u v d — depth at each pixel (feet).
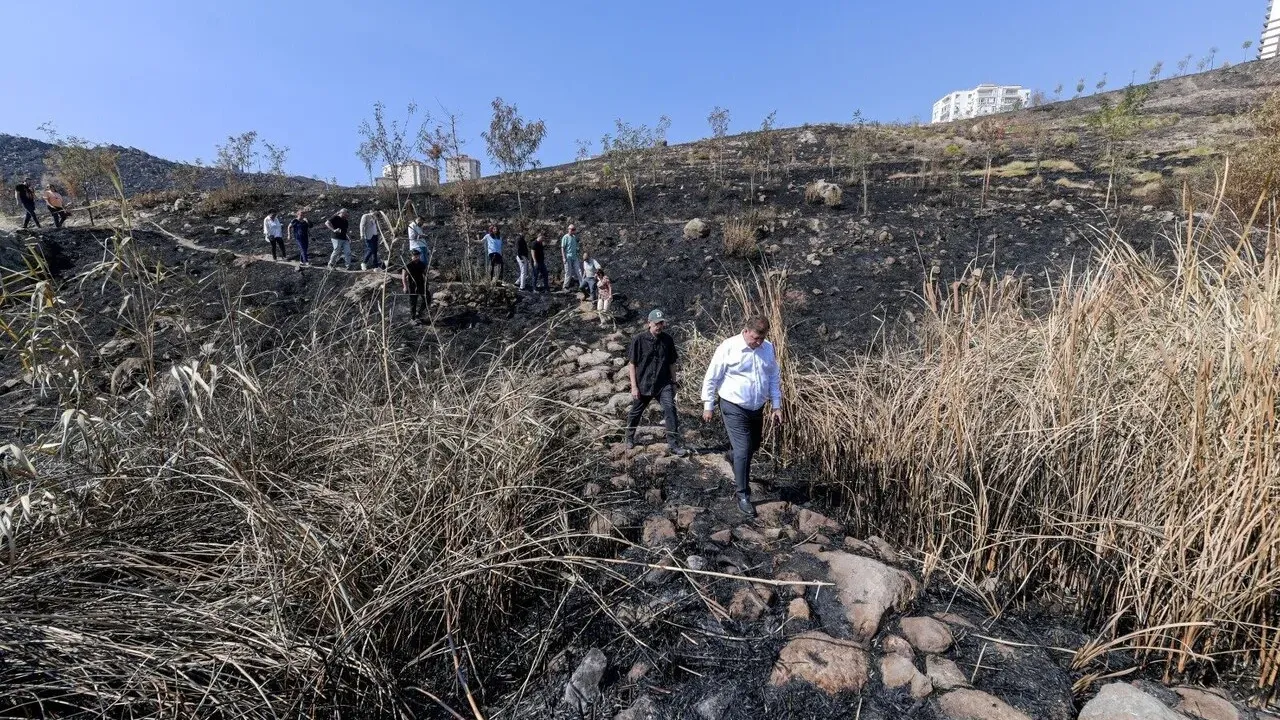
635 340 16.66
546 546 10.97
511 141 58.90
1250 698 8.02
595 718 8.06
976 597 10.34
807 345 28.14
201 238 47.37
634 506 13.48
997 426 11.93
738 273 38.99
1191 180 42.50
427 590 9.22
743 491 13.33
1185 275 10.19
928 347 15.96
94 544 9.34
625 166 64.23
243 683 7.70
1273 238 9.22
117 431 10.86
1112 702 7.61
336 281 36.91
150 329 13.11
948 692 8.09
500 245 39.22
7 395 18.52
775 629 9.37
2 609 7.81
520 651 9.32
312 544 9.01
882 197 54.44
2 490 10.27
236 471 8.98
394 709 8.03
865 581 10.13
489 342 30.22
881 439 13.32
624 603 10.01
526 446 12.53
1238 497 8.20
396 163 59.31
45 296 11.08
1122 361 11.14
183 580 9.36
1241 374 8.83
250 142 71.61
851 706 8.01
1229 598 8.23
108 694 7.07
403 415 12.85
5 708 6.81
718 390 13.52
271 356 18.45
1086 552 10.05
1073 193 50.34
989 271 35.55
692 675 8.60
